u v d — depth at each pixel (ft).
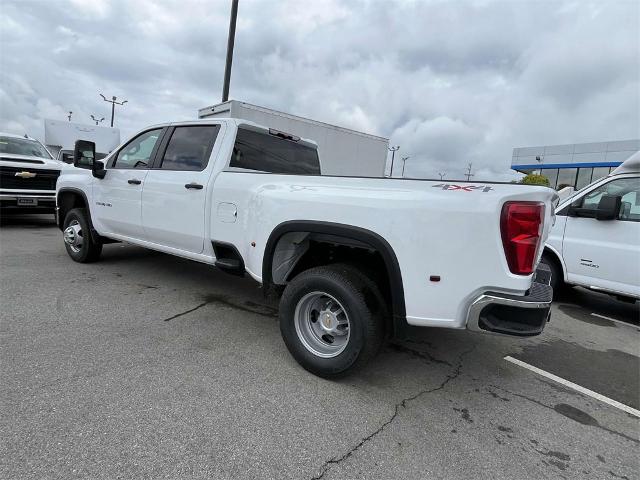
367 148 45.98
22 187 26.17
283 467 6.62
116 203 15.61
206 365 9.78
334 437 7.52
